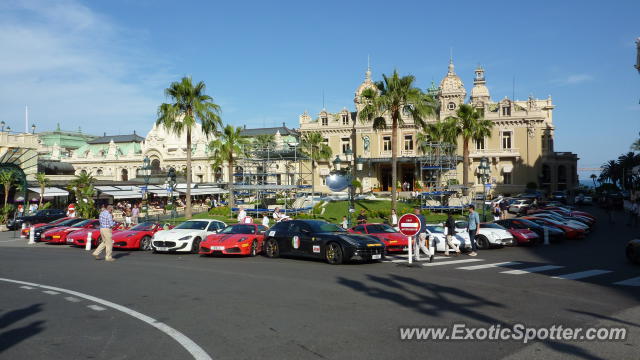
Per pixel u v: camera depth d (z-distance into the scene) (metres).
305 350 6.43
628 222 37.28
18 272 13.78
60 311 8.67
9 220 37.47
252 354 6.24
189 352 6.30
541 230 24.36
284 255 18.11
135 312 8.59
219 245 17.72
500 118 66.38
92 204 40.53
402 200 50.25
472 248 18.94
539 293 10.59
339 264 15.76
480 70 72.81
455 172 59.78
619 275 13.49
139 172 94.69
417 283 11.87
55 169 71.56
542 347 6.66
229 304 9.30
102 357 6.10
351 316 8.34
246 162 48.41
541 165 65.38
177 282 11.95
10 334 7.16
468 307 9.12
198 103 37.62
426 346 6.66
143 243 21.11
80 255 18.98
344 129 73.00
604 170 118.50
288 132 95.44
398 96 33.47
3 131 47.34
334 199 47.59
